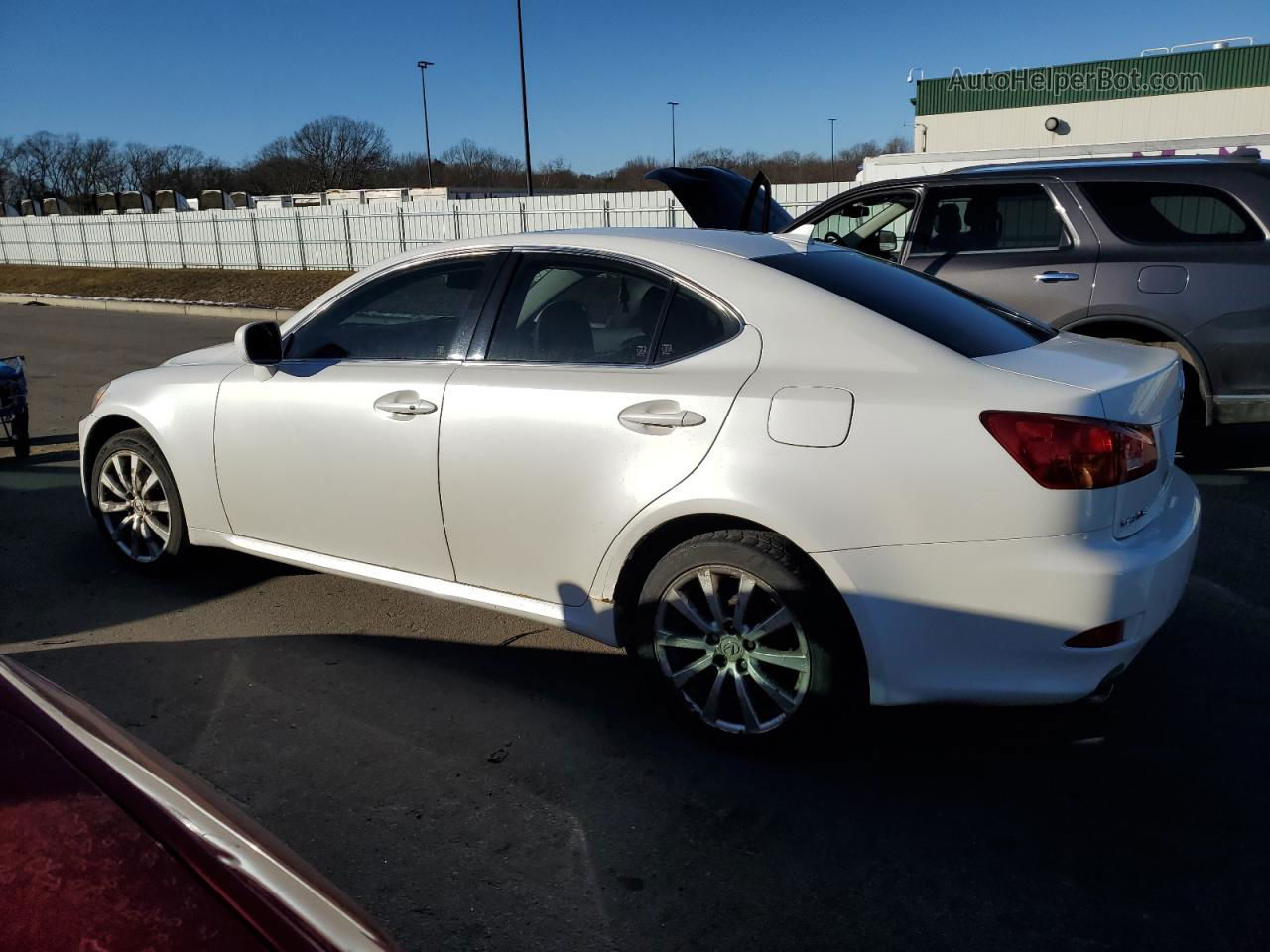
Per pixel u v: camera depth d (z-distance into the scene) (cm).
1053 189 584
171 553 436
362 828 272
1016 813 276
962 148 2630
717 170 789
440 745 314
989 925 233
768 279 305
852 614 275
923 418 265
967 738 315
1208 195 552
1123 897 241
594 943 229
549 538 322
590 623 321
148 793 144
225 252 2955
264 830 151
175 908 122
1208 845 260
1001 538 259
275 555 399
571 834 269
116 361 1293
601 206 2255
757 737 298
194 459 411
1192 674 353
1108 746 309
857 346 286
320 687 352
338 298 388
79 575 461
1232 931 229
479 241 361
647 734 320
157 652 381
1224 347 546
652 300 319
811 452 275
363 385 360
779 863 256
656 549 311
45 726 156
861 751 308
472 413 332
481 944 228
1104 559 257
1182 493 311
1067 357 301
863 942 228
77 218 3366
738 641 295
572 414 312
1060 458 255
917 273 367
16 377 685
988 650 266
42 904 121
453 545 345
